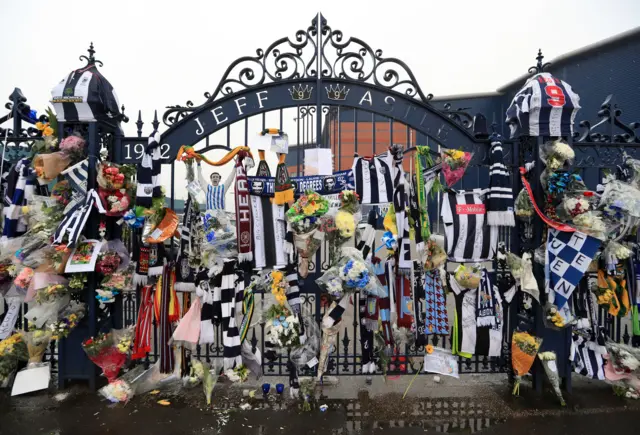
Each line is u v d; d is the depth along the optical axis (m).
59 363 3.79
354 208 3.67
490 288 3.88
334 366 3.95
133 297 4.66
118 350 3.78
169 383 3.98
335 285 3.45
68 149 3.60
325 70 3.92
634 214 3.60
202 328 3.70
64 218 3.59
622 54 10.62
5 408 3.47
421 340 3.85
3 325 3.97
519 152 3.97
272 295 3.68
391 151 3.81
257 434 3.11
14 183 3.94
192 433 3.12
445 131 3.99
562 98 3.70
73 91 3.59
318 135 3.90
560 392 3.66
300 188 3.86
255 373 3.82
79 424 3.23
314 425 3.24
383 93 3.96
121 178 3.62
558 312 3.68
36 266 3.64
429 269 3.78
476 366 4.07
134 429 3.16
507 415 3.41
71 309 3.73
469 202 3.84
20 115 4.08
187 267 3.84
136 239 3.85
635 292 4.04
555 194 3.68
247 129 3.95
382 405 3.56
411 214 3.79
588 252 3.56
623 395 3.76
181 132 3.90
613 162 4.10
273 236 3.78
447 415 3.40
